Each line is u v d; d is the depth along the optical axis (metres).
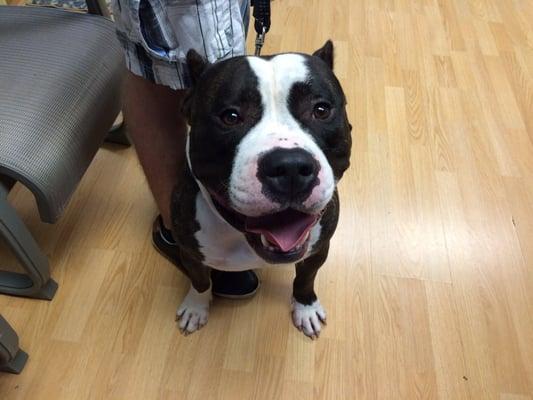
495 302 1.67
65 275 1.69
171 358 1.54
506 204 1.92
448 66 2.42
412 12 2.67
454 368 1.54
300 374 1.52
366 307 1.65
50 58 1.53
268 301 1.66
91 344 1.55
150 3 1.23
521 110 2.25
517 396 1.50
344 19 2.60
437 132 2.14
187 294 1.64
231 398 1.48
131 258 1.74
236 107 0.98
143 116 1.52
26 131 1.37
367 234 1.81
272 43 2.44
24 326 1.58
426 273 1.73
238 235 1.22
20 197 1.86
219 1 1.27
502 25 2.65
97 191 1.90
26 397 1.46
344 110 1.08
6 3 2.46
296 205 0.95
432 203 1.91
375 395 1.49
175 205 1.26
